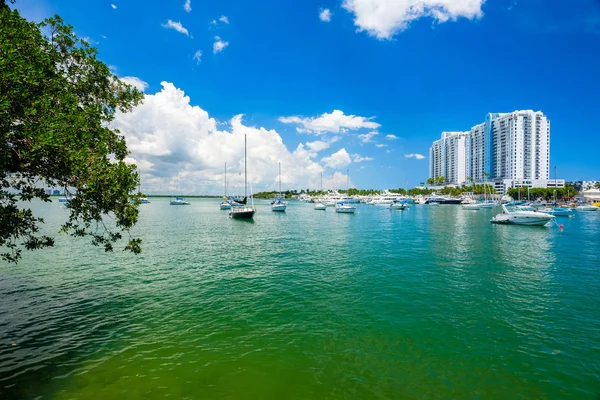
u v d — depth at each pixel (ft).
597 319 48.39
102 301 55.47
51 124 27.84
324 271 77.00
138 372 34.47
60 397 30.37
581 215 270.46
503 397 30.99
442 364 36.45
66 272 74.74
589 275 73.26
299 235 145.69
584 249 106.83
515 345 40.63
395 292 60.80
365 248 109.70
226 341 41.32
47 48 37.09
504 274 74.13
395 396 30.99
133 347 39.63
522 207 268.21
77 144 31.86
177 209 399.85
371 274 74.02
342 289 62.64
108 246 42.19
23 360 36.45
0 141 26.11
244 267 80.94
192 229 169.58
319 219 242.99
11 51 25.38
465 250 105.50
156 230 163.84
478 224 194.18
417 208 400.67
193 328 45.06
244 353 38.42
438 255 96.99
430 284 66.03
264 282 67.31
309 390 31.81
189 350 39.06
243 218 226.17
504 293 60.29
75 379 33.12
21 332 43.39
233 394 31.14
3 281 67.26
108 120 44.06
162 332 43.73
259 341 41.34
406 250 105.70
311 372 34.78
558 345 40.60
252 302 55.21
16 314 49.47
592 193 462.19
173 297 57.72
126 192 37.27
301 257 94.07
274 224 200.23
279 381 33.22
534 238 133.49
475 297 58.08
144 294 59.26
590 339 42.11
